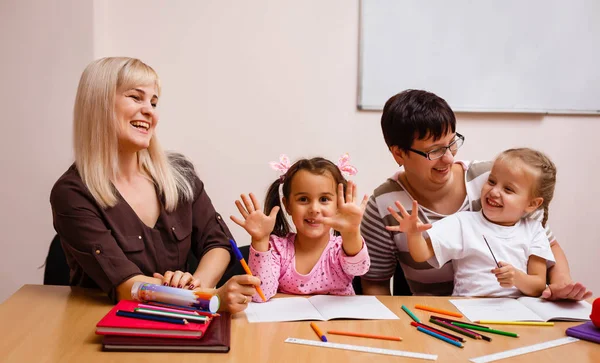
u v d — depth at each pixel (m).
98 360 0.93
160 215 1.43
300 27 2.33
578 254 2.49
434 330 1.09
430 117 1.43
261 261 1.33
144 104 1.35
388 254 1.62
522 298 1.35
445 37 2.36
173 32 2.29
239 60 2.32
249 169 2.36
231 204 2.37
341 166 1.52
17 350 0.96
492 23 2.37
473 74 2.38
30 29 2.16
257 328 1.10
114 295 1.23
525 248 1.46
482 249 1.45
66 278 1.68
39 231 2.24
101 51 2.23
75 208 1.29
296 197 1.41
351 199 1.32
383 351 0.99
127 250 1.34
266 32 2.32
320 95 2.35
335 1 2.33
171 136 2.32
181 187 1.48
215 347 0.97
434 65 2.36
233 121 2.34
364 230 1.64
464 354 0.99
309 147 2.37
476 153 2.43
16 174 2.21
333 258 1.43
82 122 1.32
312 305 1.27
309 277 1.41
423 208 1.59
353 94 2.36
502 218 1.48
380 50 2.34
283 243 1.45
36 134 2.20
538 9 2.38
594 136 2.46
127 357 0.94
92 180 1.31
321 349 0.99
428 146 1.45
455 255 1.47
